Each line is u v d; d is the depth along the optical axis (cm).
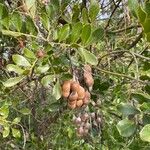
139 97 69
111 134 106
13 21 69
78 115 88
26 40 76
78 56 79
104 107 95
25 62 69
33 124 149
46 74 78
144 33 59
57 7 78
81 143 139
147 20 58
